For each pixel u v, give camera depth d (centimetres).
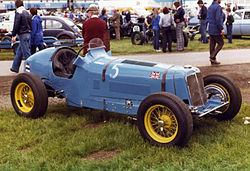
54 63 529
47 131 451
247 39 1842
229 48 1444
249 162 337
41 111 504
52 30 1520
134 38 1670
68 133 447
